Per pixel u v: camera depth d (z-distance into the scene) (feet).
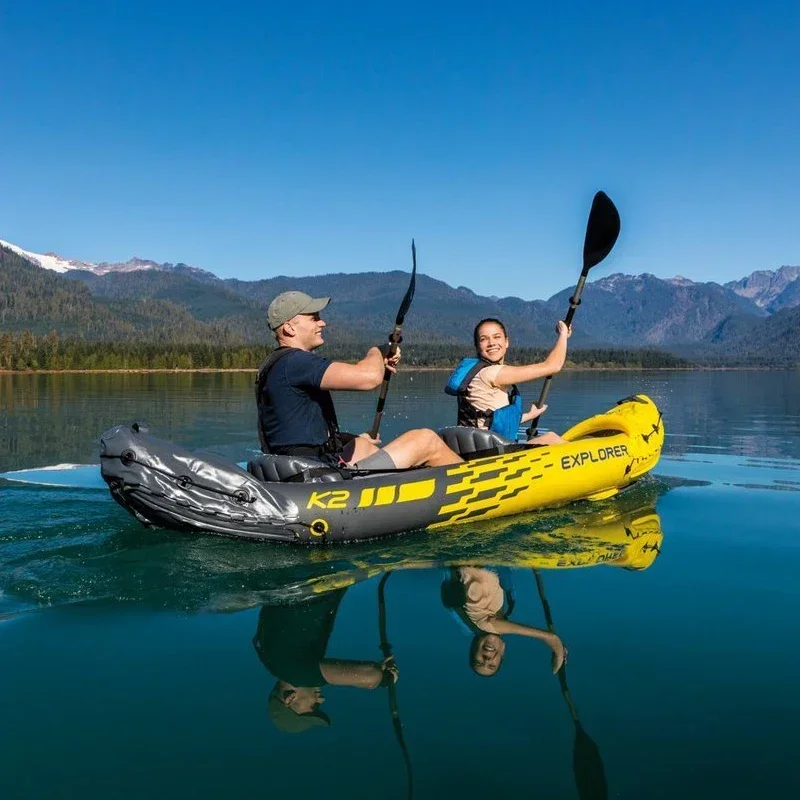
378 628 9.36
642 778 6.11
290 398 13.80
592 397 63.21
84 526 13.84
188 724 6.98
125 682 7.80
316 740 6.70
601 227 19.92
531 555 12.88
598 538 14.12
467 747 6.60
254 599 10.41
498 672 8.08
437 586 11.09
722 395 70.85
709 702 7.41
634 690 7.67
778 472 22.72
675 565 12.25
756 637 9.06
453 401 57.62
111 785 5.98
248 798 5.81
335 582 11.21
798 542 13.87
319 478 13.82
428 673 8.06
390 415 44.57
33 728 6.89
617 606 10.21
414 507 14.20
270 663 8.29
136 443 12.85
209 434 35.19
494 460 15.76
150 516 13.00
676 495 18.70
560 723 7.01
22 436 33.60
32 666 8.18
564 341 18.30
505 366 17.04
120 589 10.64
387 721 7.05
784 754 6.48
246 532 12.96
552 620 9.65
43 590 10.52
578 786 5.99
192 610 9.95
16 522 14.08
